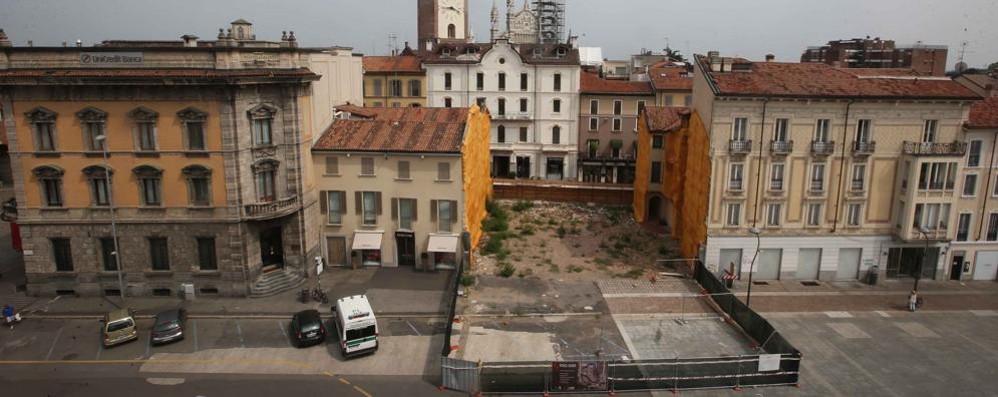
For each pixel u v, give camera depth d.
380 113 58.69
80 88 39.69
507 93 83.62
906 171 46.34
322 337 37.31
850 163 46.50
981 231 48.34
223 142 40.66
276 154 43.88
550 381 32.47
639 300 44.38
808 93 44.56
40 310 41.38
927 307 43.88
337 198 48.66
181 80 38.69
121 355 35.91
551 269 50.19
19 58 39.59
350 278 47.50
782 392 32.47
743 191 46.44
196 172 41.28
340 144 48.06
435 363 35.31
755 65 49.44
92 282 43.31
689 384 32.59
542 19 130.38
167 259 43.22
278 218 44.72
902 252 48.88
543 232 60.19
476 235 54.84
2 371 34.03
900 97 44.78
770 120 45.31
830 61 94.50
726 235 47.19
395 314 41.38
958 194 47.06
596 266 51.16
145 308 41.84
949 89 46.06
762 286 47.38
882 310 43.28
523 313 41.91
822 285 47.84
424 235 48.75
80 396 31.70
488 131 67.44
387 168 47.81
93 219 42.09
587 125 83.50
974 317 42.31
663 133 60.41
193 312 41.34
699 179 48.94
